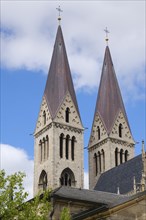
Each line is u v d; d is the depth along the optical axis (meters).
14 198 41.56
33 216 40.97
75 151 134.75
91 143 144.62
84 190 62.28
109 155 136.38
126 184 111.94
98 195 61.56
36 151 137.50
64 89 138.50
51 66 142.75
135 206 41.03
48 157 131.62
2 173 42.72
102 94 145.75
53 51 145.00
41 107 139.75
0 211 40.78
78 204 54.41
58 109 135.38
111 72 147.62
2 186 41.94
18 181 42.31
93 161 142.38
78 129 137.25
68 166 131.50
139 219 40.62
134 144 142.38
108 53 150.00
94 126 144.75
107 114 141.88
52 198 52.75
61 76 140.25
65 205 53.59
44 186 131.50
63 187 60.66
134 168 114.12
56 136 132.50
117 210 40.75
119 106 143.50
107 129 139.25
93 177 140.75
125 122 142.75
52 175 128.00
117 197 62.19
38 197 43.03
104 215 41.31
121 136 140.88
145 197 41.19
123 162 131.75
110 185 119.56
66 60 143.75
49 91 139.00
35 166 136.00
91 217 42.88
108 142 137.75
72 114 137.75
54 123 133.25
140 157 114.75
